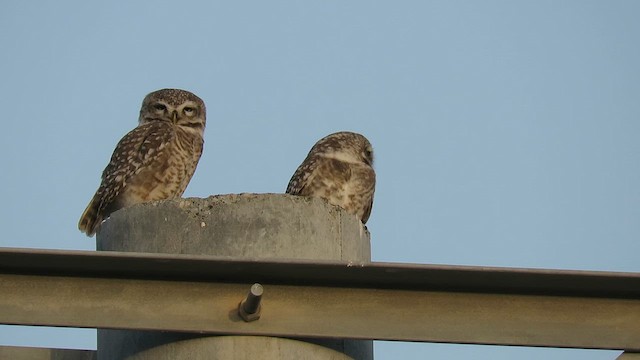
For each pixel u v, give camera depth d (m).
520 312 8.85
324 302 8.69
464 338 8.70
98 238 10.12
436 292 8.82
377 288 8.77
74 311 8.46
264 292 8.64
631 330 8.87
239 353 8.48
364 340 9.02
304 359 8.66
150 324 8.46
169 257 8.27
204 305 8.57
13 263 8.34
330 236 9.78
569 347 8.78
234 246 9.36
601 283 8.73
